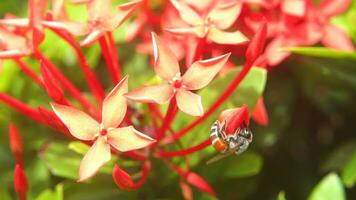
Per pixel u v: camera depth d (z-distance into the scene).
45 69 0.27
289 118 0.34
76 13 0.33
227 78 0.30
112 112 0.26
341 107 0.34
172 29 0.28
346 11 0.33
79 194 0.31
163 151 0.29
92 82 0.29
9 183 0.33
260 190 0.34
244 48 0.31
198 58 0.28
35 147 0.33
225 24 0.28
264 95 0.34
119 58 0.35
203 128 0.30
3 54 0.28
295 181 0.34
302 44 0.31
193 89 0.27
